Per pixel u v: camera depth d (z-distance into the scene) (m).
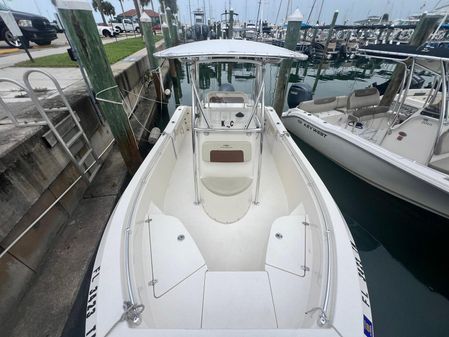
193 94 1.83
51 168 2.03
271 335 0.86
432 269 2.24
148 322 1.05
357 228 2.75
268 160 2.86
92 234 2.09
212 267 1.67
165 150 2.32
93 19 2.21
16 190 1.64
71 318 1.58
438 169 2.37
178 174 2.57
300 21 4.01
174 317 1.17
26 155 1.77
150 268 1.35
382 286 2.10
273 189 2.36
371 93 3.63
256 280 1.32
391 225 2.77
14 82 1.79
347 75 10.70
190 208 2.11
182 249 1.47
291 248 1.47
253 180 2.16
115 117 2.64
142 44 10.65
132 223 1.36
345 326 0.89
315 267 1.27
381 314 1.88
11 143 1.69
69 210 2.26
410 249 2.46
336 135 3.22
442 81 2.20
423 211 2.55
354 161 3.06
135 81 5.73
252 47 1.60
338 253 1.17
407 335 1.76
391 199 2.89
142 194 1.62
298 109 4.20
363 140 2.90
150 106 5.77
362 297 1.07
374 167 2.77
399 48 2.61
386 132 3.10
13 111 2.34
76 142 2.52
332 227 1.33
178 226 1.61
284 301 1.24
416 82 6.19
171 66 8.93
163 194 2.18
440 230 2.54
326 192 1.62
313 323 0.96
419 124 2.78
